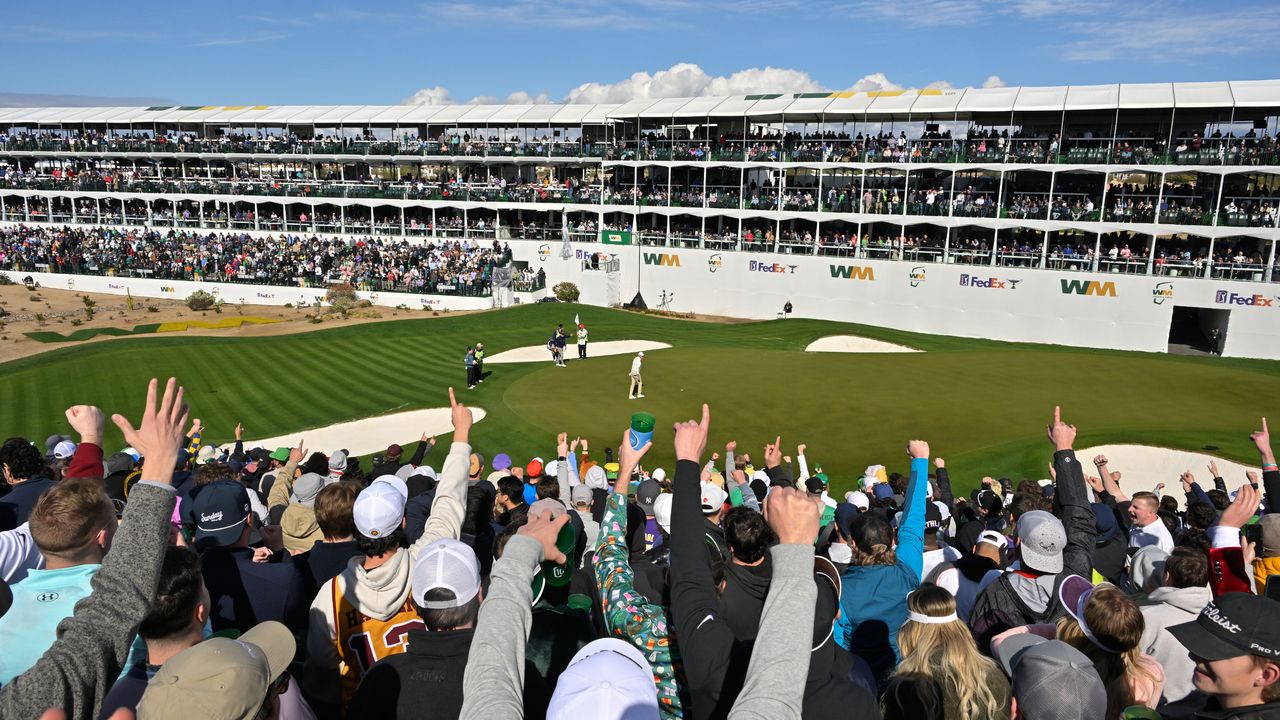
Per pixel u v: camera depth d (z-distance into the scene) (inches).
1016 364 1347.2
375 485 196.1
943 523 393.1
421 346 1569.9
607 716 114.9
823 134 2129.7
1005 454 900.0
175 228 2667.3
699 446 167.5
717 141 2277.3
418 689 150.0
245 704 115.4
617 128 2476.6
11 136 2869.1
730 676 138.4
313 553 231.1
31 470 321.4
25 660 162.2
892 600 232.2
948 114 2018.9
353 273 2311.8
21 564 214.5
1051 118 1969.7
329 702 194.2
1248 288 1673.2
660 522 264.7
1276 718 157.2
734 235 2190.0
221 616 223.9
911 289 1964.8
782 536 139.3
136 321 2046.0
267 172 2795.3
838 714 143.7
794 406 1082.1
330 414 1141.1
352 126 2640.3
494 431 1015.0
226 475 357.4
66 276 2508.6
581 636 176.6
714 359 1391.5
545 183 2475.4
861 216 2025.1
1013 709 158.7
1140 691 173.3
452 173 2620.6
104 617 132.8
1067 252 1876.2
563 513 184.1
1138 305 1765.5
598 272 2268.7
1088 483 491.8
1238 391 1170.0
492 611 138.1
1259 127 1833.2
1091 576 255.4
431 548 159.6
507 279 2220.7
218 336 1605.6
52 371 1346.0
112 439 1081.4
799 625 127.2
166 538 144.2
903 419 1022.4
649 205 2273.6
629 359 1403.8
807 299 2082.9
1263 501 470.9
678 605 148.5
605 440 956.0
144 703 113.3
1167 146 1759.4
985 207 1935.3
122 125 2866.6
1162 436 943.7
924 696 166.4
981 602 236.1
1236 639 158.4
